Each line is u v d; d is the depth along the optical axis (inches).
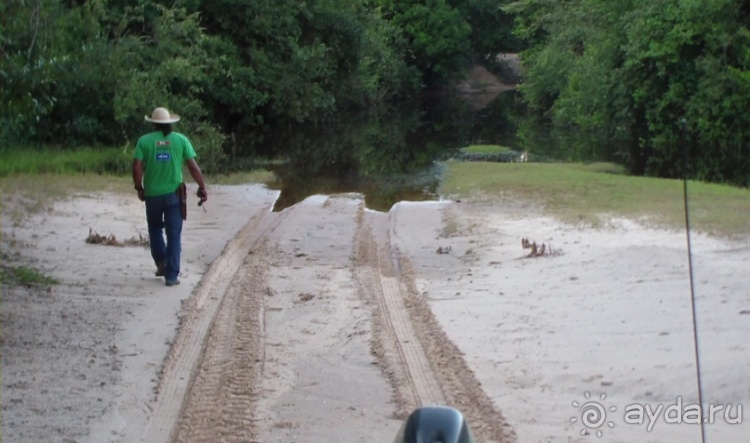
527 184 853.8
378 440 268.5
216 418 287.7
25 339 357.4
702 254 476.7
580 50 1614.2
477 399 299.0
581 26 1462.8
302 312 417.7
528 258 506.0
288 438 271.4
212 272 494.6
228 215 724.0
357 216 722.8
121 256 522.0
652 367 319.3
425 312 408.5
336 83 1892.2
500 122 1957.4
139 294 439.5
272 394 311.1
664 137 1026.7
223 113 1584.6
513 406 294.0
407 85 2564.0
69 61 1006.4
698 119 980.6
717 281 419.5
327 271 507.2
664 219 597.3
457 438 162.4
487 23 2859.3
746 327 352.8
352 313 413.7
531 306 408.2
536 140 1539.1
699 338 343.9
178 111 1147.9
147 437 271.1
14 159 900.6
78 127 1078.4
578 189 797.9
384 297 445.4
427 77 2768.2
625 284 428.5
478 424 276.2
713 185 836.0
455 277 478.9
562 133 1611.7
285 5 1627.7
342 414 291.3
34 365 328.8
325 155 1339.8
